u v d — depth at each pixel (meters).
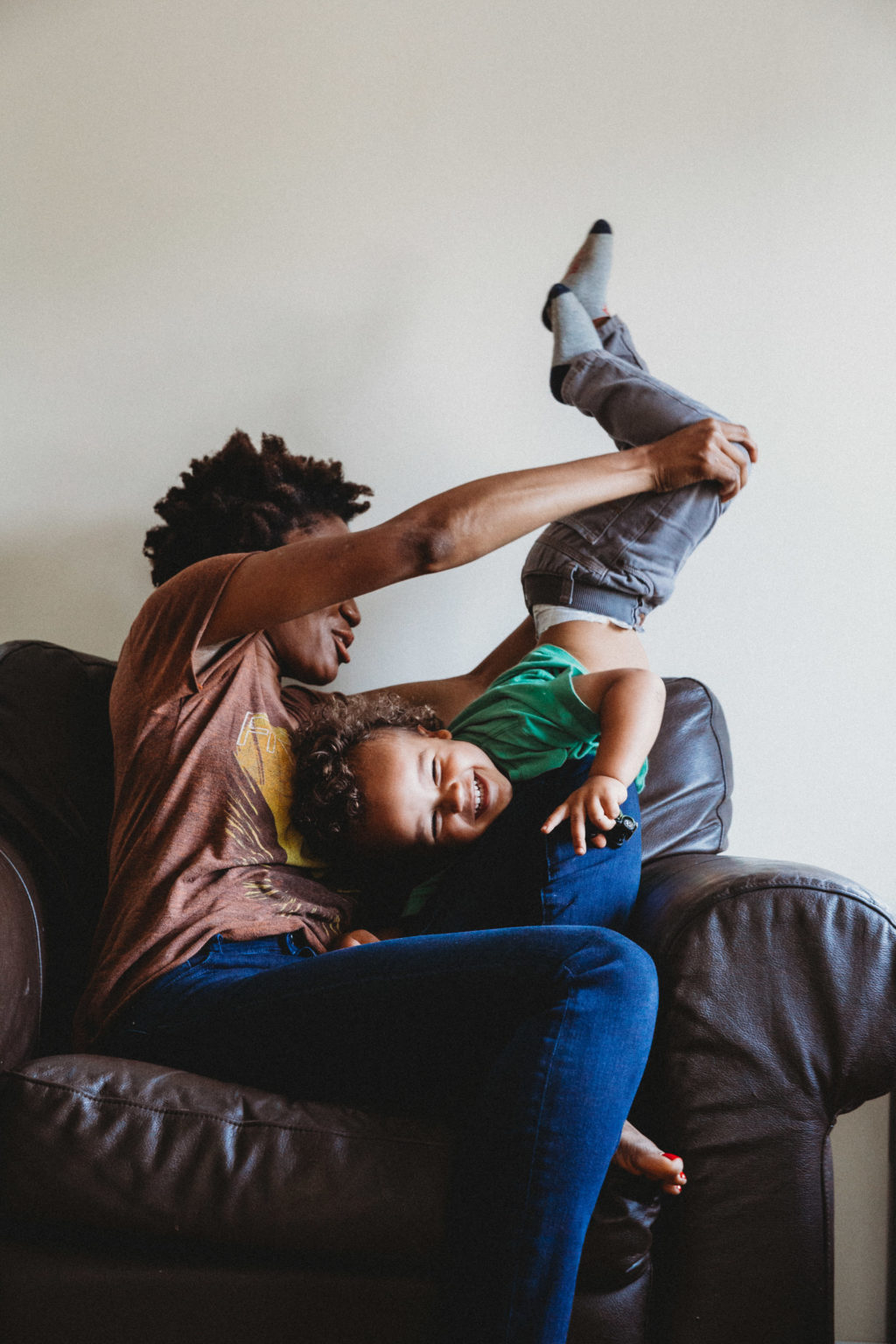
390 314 1.87
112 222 1.90
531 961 0.96
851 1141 1.65
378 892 1.33
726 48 1.84
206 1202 0.92
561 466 1.32
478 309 1.86
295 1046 1.02
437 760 1.27
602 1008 0.93
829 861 1.75
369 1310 0.92
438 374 1.86
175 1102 0.96
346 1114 0.98
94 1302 0.93
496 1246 0.87
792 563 1.79
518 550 1.84
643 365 1.68
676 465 1.43
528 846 1.17
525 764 1.30
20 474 1.89
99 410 1.89
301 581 1.10
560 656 1.41
